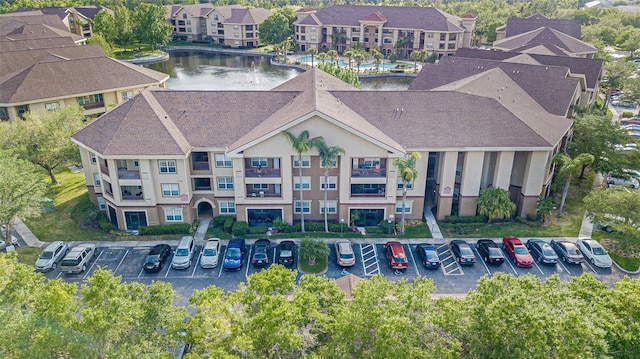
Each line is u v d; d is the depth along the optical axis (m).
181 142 43.66
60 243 40.69
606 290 25.34
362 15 141.50
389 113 47.62
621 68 84.75
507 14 173.00
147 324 23.30
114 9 159.50
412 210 47.25
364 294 23.31
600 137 52.38
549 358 21.73
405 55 136.62
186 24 164.75
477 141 44.94
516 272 39.09
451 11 179.00
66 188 54.41
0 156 42.88
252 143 42.16
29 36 101.25
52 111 56.84
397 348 21.09
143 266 39.00
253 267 39.62
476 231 45.38
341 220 44.62
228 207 46.97
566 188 47.25
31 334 21.67
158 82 75.19
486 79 56.81
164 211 45.34
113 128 44.38
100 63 72.38
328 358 22.12
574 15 165.88
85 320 21.47
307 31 144.75
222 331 22.19
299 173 44.66
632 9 182.62
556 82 60.34
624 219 41.97
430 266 39.19
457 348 22.31
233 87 105.38
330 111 42.75
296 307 23.02
